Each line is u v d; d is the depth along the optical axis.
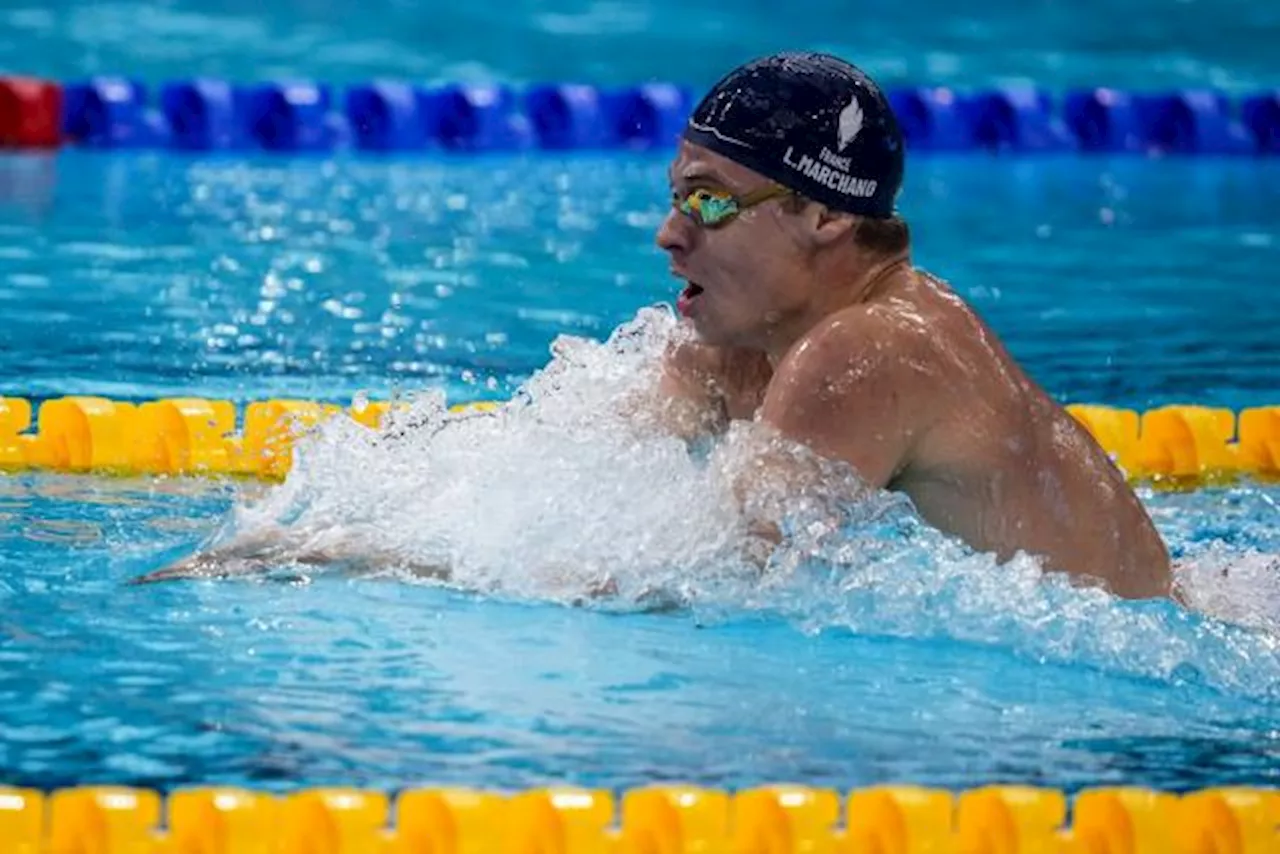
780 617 11.03
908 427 10.68
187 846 8.03
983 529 10.95
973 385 10.84
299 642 10.48
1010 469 10.86
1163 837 8.44
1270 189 32.38
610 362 12.75
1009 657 10.74
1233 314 22.30
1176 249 26.58
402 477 12.27
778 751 9.17
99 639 10.45
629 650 10.52
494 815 8.09
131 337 19.45
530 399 13.30
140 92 34.06
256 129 34.22
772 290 11.10
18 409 15.70
